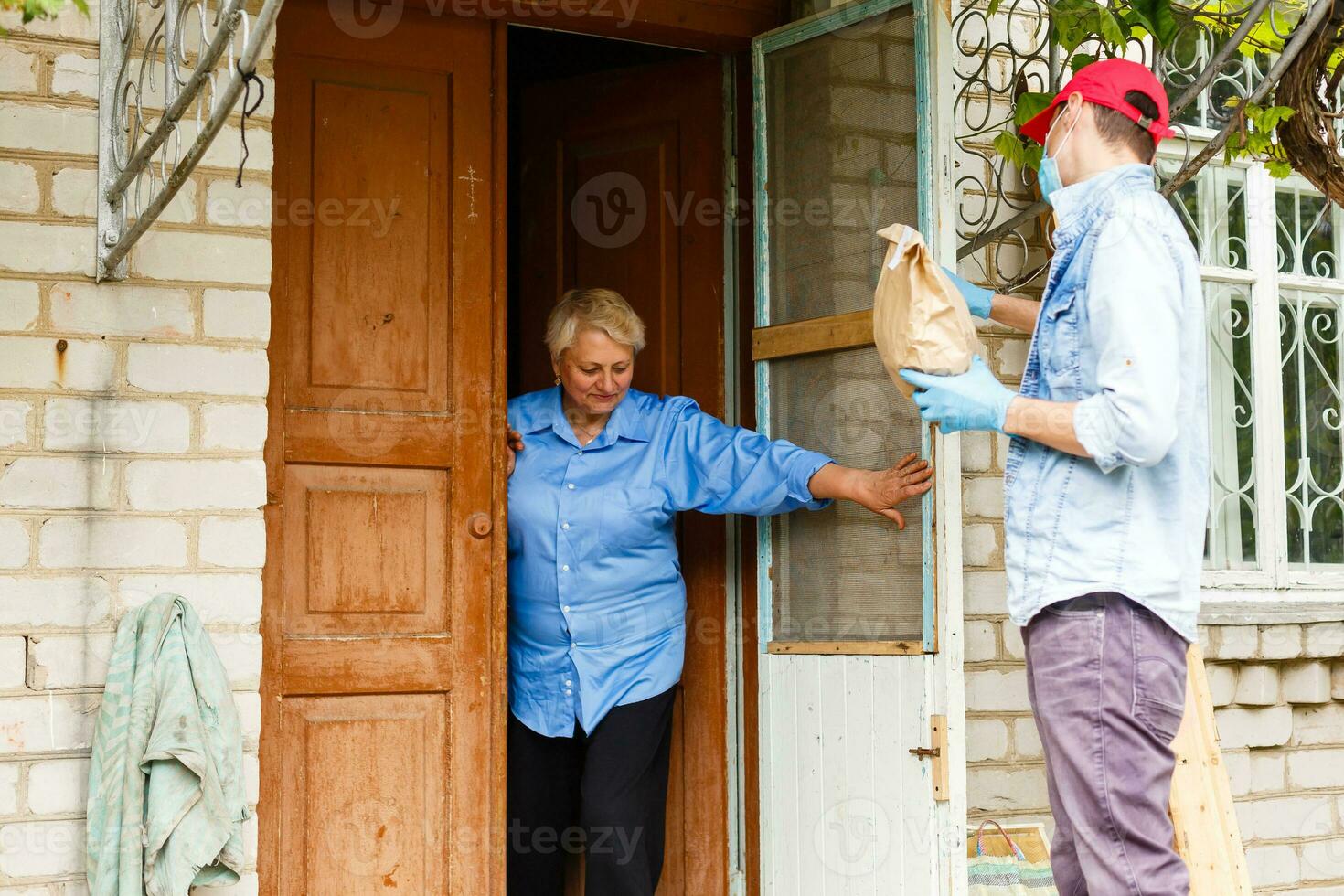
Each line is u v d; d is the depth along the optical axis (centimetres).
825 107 377
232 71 223
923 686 335
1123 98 264
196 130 317
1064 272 262
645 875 368
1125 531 250
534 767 379
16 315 302
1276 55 458
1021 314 318
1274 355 455
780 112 390
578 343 356
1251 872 433
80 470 304
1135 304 244
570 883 410
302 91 358
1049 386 264
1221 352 450
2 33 254
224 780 292
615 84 432
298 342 353
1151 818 247
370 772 352
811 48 381
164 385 312
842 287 368
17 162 304
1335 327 467
